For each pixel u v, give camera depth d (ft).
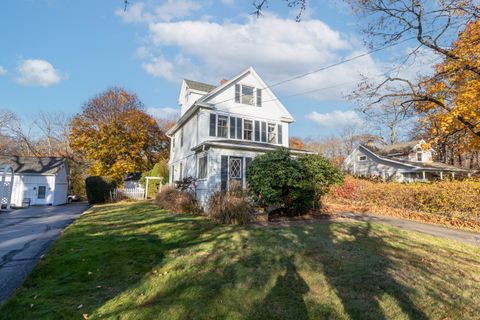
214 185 42.55
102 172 88.22
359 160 101.09
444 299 11.35
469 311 10.42
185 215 34.94
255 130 55.52
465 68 34.99
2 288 12.12
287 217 33.45
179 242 20.12
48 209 52.85
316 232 23.58
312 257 16.51
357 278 13.32
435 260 16.79
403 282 12.97
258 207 32.27
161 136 113.09
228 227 25.64
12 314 9.64
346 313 9.98
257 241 20.11
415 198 39.55
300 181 33.65
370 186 49.85
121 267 14.64
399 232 25.27
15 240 22.56
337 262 15.66
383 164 90.07
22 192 67.41
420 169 75.41
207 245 19.12
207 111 50.72
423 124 44.96
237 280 12.89
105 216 35.94
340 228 25.71
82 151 97.40
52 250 17.88
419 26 34.60
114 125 91.40
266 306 10.42
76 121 98.48
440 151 95.04
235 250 17.81
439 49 35.73
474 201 31.86
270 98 58.49
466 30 34.14
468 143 48.91
